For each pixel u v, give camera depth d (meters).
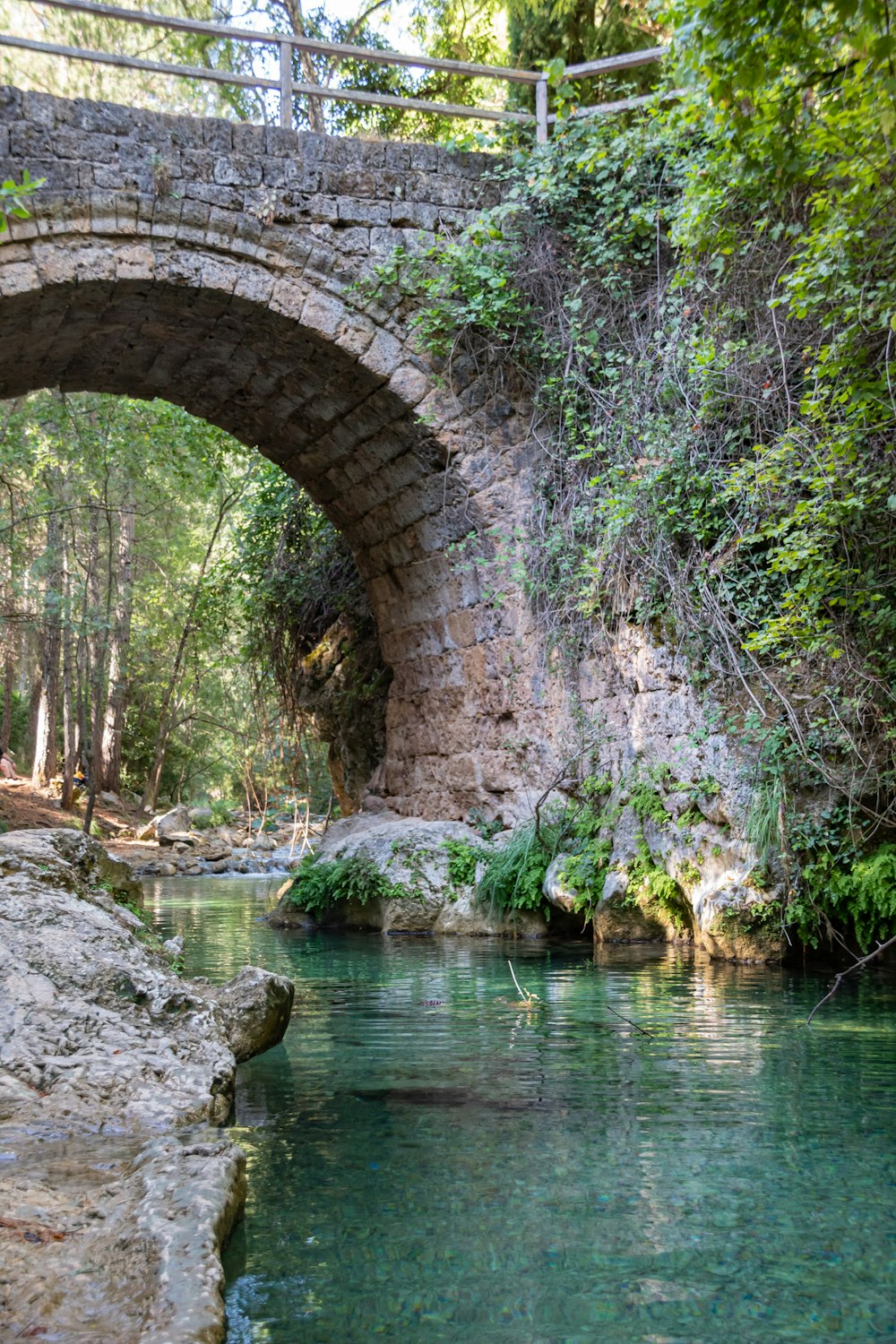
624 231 9.96
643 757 8.46
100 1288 2.11
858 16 4.56
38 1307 2.02
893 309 6.03
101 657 20.94
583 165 10.04
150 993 4.24
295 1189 2.89
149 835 24.08
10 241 9.00
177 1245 2.22
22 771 33.03
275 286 9.77
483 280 10.05
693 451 8.26
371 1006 5.76
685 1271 2.38
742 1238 2.55
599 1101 3.76
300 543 14.98
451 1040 4.83
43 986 4.06
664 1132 3.38
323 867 10.66
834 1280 2.33
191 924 10.49
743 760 7.41
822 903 7.07
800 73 4.61
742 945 7.17
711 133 6.38
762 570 7.77
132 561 24.36
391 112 15.66
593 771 9.14
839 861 7.05
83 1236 2.37
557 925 9.28
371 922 10.10
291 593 14.91
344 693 14.48
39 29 15.26
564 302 9.89
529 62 13.40
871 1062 4.32
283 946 8.59
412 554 11.77
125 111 9.40
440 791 11.59
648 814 8.19
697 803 7.76
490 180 10.39
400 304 10.12
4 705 30.41
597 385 10.01
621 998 5.88
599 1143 3.27
